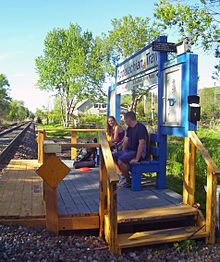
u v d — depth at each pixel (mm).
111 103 8867
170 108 4688
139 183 5008
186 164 4113
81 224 3592
